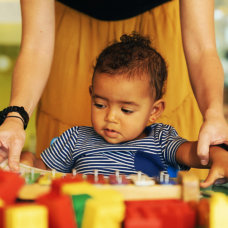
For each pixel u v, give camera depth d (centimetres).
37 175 79
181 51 160
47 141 176
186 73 160
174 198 63
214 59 113
